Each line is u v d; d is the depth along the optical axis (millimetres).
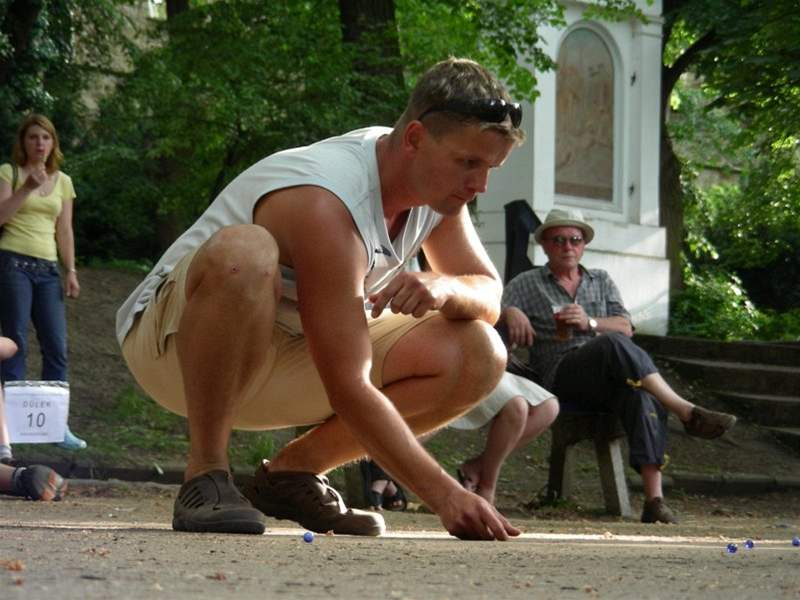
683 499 9141
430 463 3295
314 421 3902
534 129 15375
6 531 3166
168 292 3459
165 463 8227
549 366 7406
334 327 3277
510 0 13359
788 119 15664
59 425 7695
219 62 11797
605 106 16141
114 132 13969
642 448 6859
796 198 19375
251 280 3229
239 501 3377
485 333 3650
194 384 3328
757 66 15234
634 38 16312
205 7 11961
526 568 2402
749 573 2375
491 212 15539
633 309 16188
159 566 2211
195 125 12031
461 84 3289
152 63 12109
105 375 10109
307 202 3318
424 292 3367
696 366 12922
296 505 3904
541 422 6750
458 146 3291
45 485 5711
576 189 15891
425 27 13562
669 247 17625
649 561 2648
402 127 3383
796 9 14680
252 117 11297
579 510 7492
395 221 3574
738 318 17641
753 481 9703
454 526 3250
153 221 16766
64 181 8414
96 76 16547
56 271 8289
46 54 14391
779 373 12516
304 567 2291
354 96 11102
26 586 1812
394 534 3992
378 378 3727
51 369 8281
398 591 1914
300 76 11539
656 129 16422
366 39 11664
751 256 21125
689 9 15852
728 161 25531
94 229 16422
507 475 9148
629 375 6930
